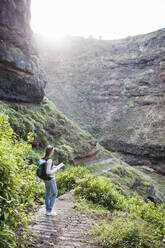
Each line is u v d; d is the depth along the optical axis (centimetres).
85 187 659
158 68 5938
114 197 629
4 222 268
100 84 6856
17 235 329
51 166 439
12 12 1507
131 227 381
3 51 1398
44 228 391
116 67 7075
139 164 4312
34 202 543
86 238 363
